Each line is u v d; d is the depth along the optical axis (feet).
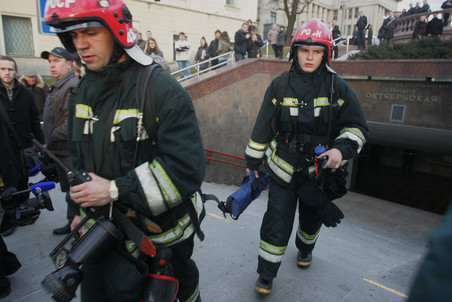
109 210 4.42
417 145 33.91
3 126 9.45
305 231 8.53
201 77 23.68
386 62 24.73
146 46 29.58
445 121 23.91
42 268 8.66
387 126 26.48
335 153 6.74
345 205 28.50
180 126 4.29
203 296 7.64
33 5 41.22
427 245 2.17
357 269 9.85
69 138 4.96
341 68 26.84
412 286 2.15
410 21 46.73
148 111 4.27
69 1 3.99
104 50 4.29
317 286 8.21
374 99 26.45
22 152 10.37
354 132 7.16
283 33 41.16
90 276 4.90
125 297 4.17
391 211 27.35
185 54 33.47
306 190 7.38
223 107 24.82
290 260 9.43
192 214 4.91
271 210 7.60
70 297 4.01
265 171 8.29
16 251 9.50
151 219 4.56
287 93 7.43
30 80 17.98
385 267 10.34
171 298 4.31
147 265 4.28
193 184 4.36
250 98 26.27
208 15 60.80
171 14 55.36
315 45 6.96
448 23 42.09
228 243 10.21
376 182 61.05
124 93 4.32
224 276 8.45
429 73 23.26
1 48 40.11
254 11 69.31
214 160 24.57
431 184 59.82
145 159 4.47
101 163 4.42
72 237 4.51
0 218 7.80
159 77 4.35
